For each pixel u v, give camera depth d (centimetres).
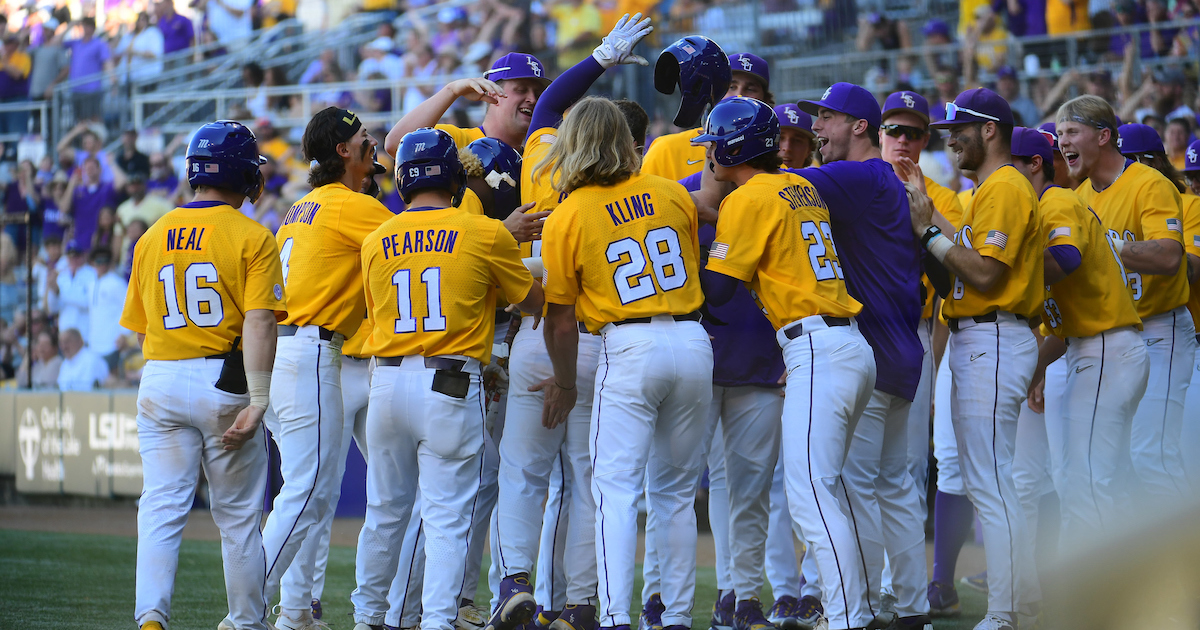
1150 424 1775
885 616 1518
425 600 1328
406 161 1371
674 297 1349
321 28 5297
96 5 5506
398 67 5028
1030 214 1462
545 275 1382
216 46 5378
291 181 4850
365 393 1585
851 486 1459
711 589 2133
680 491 1409
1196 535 948
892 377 1458
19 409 3638
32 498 3584
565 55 4869
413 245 1345
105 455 3409
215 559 2462
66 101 5222
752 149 1402
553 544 1559
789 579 1716
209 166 1351
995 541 1462
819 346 1352
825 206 1427
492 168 1555
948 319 1548
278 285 1350
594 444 1371
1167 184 1750
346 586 2138
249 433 1293
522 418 1500
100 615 1811
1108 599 973
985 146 1558
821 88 4216
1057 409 1833
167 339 1332
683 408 1368
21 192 4947
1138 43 3781
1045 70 3916
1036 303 1495
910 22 4294
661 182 1384
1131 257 1691
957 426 1520
